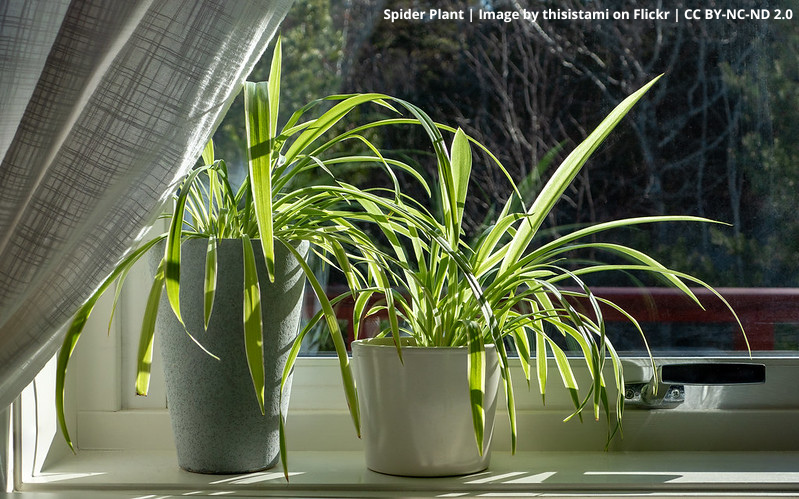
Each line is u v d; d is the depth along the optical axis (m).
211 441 0.90
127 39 0.71
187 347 0.88
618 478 0.90
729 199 1.08
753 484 0.88
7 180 0.69
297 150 0.91
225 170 0.87
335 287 1.10
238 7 0.72
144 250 0.83
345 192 0.88
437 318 0.91
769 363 1.06
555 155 1.09
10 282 0.70
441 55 1.10
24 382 0.77
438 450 0.89
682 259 1.09
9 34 0.71
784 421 1.04
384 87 1.10
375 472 0.93
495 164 1.09
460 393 0.88
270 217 0.74
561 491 0.88
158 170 0.72
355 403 0.77
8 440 0.89
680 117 1.09
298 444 1.07
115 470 0.96
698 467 0.95
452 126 1.10
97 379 1.07
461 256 0.83
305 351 1.10
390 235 0.93
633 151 1.09
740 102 1.08
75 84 0.69
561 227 1.09
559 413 1.05
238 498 0.87
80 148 0.71
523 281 0.90
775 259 1.08
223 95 0.73
